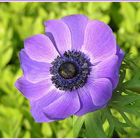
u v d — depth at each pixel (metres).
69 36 0.41
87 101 0.39
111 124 0.39
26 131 0.56
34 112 0.39
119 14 0.61
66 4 0.64
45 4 0.64
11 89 0.58
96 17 0.61
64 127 0.55
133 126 0.39
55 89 0.40
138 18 0.60
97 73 0.39
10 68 0.61
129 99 0.39
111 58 0.39
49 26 0.41
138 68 0.40
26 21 0.62
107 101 0.38
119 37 0.60
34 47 0.41
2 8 0.64
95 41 0.40
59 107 0.39
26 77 0.40
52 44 0.41
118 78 0.37
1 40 0.61
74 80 0.40
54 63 0.41
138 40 0.60
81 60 0.40
